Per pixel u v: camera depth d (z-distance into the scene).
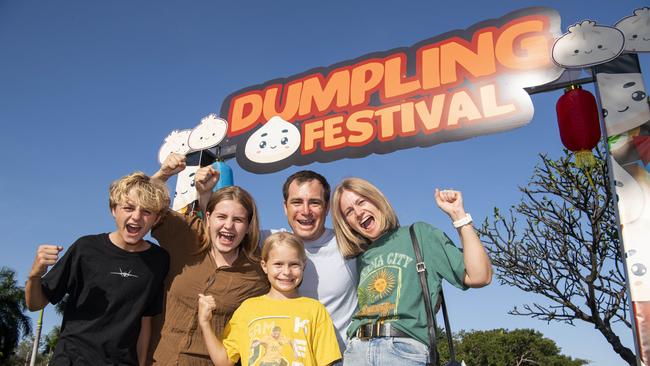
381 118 6.26
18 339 41.56
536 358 48.03
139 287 3.42
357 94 6.52
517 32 5.67
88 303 3.31
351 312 3.96
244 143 7.09
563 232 7.74
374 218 3.77
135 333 3.41
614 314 7.02
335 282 3.95
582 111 5.12
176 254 3.73
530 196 8.21
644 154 4.64
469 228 3.24
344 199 3.85
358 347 3.32
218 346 3.35
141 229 3.42
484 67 5.77
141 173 3.58
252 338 3.31
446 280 3.40
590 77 5.25
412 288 3.37
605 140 4.86
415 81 6.17
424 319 3.31
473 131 5.65
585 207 7.46
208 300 3.37
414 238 3.55
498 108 5.56
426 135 5.91
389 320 3.31
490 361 47.62
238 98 7.42
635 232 4.40
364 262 3.75
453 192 3.34
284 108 7.00
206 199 4.05
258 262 3.80
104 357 3.24
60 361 3.16
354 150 6.31
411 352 3.15
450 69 5.99
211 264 3.66
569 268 7.64
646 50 4.96
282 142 6.82
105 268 3.38
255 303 3.51
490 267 3.16
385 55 6.50
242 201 3.67
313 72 6.95
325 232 4.24
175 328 3.50
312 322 3.38
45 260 3.09
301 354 3.24
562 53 5.27
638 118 4.80
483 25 5.93
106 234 3.57
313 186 4.11
